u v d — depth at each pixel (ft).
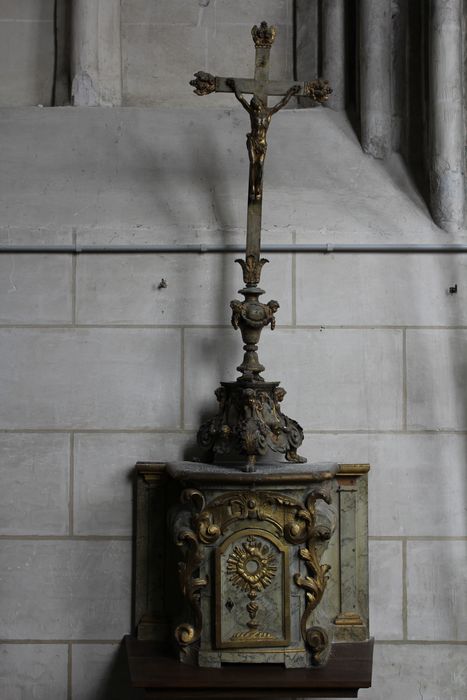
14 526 12.48
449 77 12.58
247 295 11.87
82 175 13.00
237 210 12.82
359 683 10.71
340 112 13.52
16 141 13.12
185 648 11.30
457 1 12.67
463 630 12.42
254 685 10.71
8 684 12.34
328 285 12.71
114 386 12.62
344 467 12.29
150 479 12.33
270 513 11.18
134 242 12.69
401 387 12.64
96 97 13.52
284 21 14.01
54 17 13.92
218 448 11.75
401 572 12.48
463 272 12.72
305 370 12.64
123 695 12.37
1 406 12.57
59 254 12.71
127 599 12.46
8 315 12.65
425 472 12.57
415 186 13.01
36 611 12.42
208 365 12.65
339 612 12.28
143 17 13.93
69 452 12.56
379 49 13.07
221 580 11.12
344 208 12.84
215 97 13.84
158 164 13.05
